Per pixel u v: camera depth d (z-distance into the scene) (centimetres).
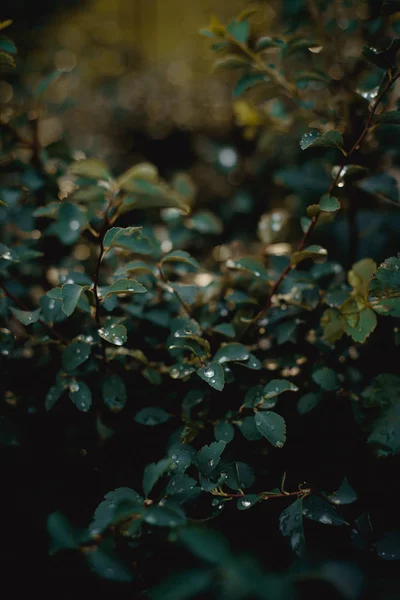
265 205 76
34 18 120
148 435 46
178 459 40
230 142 98
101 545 37
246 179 84
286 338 45
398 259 41
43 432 48
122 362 45
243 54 51
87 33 159
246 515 41
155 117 129
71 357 42
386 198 53
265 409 44
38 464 48
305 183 58
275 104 62
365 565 38
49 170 56
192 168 109
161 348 48
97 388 45
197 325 44
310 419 45
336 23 57
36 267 54
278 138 65
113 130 131
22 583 42
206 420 44
